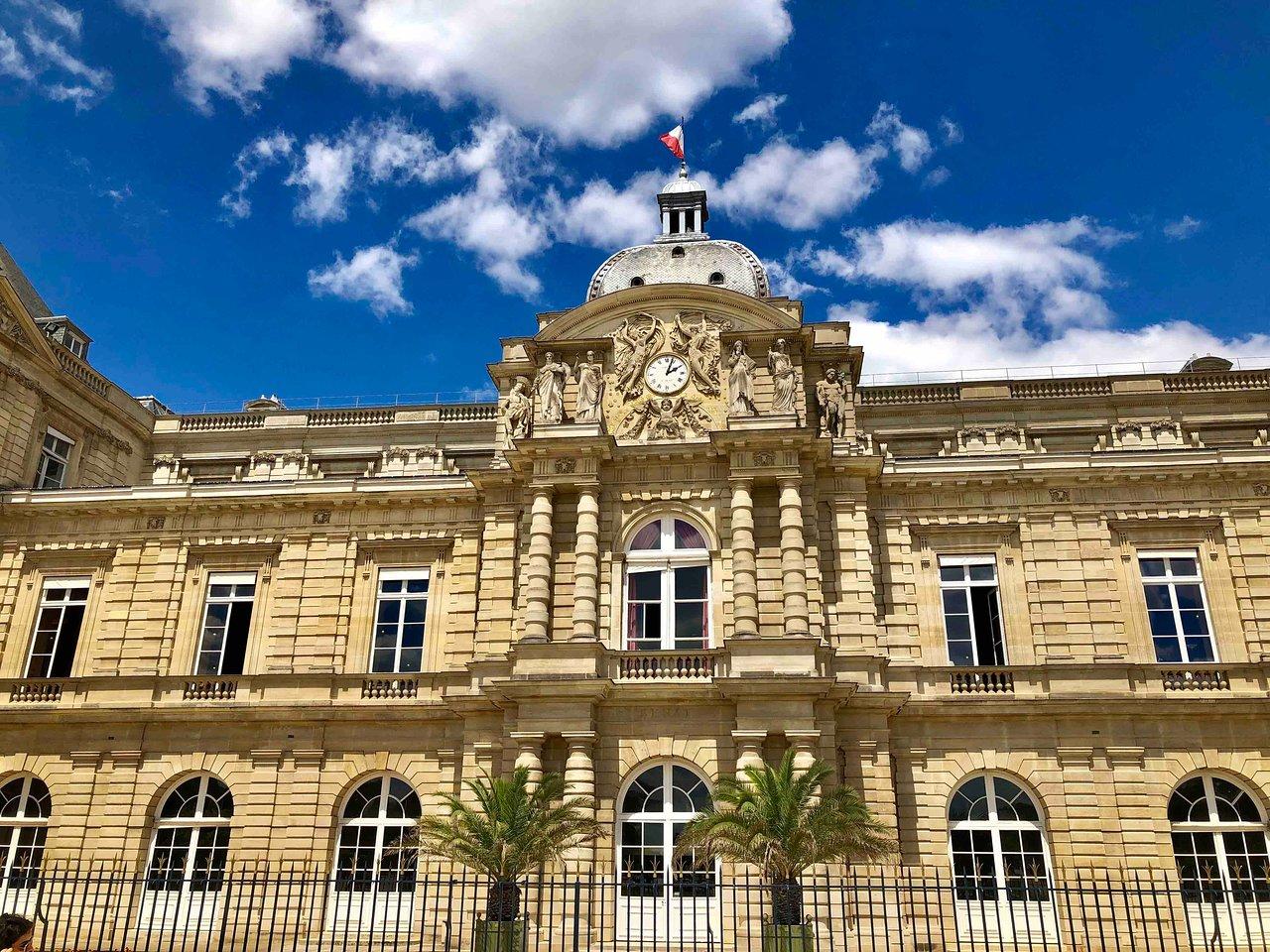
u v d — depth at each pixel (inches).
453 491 1395.2
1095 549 1291.8
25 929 487.8
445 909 1203.9
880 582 1309.1
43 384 1619.1
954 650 1290.6
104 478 1742.1
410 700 1305.4
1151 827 1169.4
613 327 1401.3
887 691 1200.8
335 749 1305.4
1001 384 1681.8
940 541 1327.5
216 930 1235.2
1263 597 1251.2
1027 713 1219.9
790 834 932.6
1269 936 1131.3
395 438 1800.0
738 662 1170.0
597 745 1175.6
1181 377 1651.1
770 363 1341.0
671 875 1136.2
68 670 1405.0
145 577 1429.6
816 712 1171.9
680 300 1387.8
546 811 1023.0
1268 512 1282.0
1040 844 1194.0
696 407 1343.5
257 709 1312.7
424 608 1382.9
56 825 1306.6
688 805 1160.8
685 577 1274.6
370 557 1406.3
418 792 1278.3
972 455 1349.7
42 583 1453.0
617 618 1253.1
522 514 1328.7
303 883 853.8
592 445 1288.1
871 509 1338.6
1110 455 1310.3
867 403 1685.5
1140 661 1240.2
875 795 1176.8
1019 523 1316.4
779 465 1261.1
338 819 1285.7
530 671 1190.9
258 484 1434.5
